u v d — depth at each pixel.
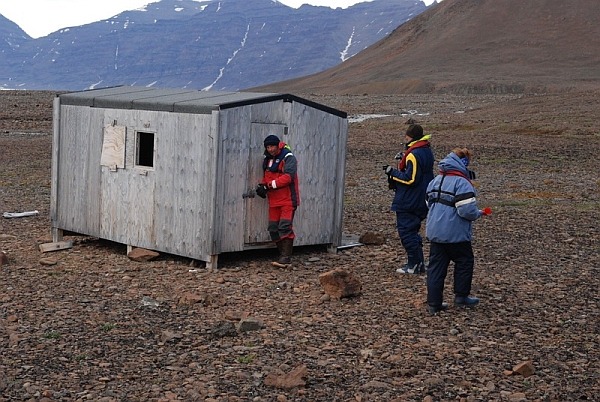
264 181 11.58
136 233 12.09
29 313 8.90
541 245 13.04
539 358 7.70
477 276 10.98
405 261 11.97
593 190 20.34
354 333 8.41
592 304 9.66
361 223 15.21
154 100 11.80
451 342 8.17
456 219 9.11
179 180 11.51
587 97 52.59
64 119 12.96
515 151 29.88
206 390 6.69
